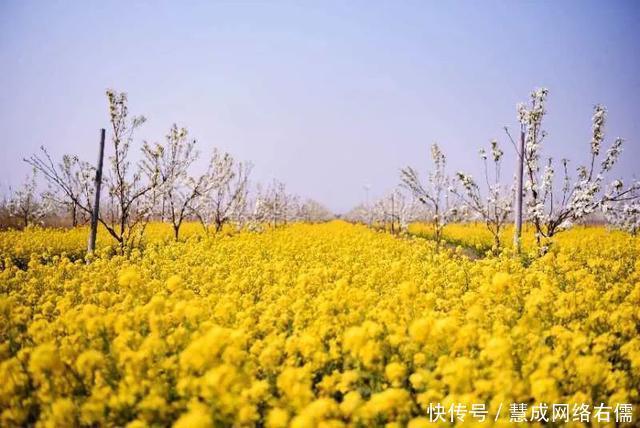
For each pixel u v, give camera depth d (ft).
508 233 80.23
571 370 15.93
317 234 86.99
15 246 58.34
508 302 24.88
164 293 26.63
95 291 29.96
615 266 35.70
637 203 47.73
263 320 21.80
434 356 17.10
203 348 15.20
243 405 13.69
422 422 12.41
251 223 92.07
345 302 23.49
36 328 20.26
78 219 105.09
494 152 52.95
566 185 48.57
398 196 130.62
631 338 20.43
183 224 112.78
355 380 16.17
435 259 43.88
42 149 49.90
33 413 15.58
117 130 53.78
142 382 14.92
